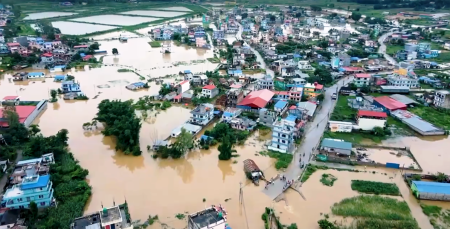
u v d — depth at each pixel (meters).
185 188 75.88
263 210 68.50
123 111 103.44
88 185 75.12
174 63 183.88
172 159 88.44
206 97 130.62
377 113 106.19
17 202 63.94
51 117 113.19
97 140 97.88
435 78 155.62
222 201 71.19
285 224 64.19
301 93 128.88
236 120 105.94
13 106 103.62
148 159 88.12
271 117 107.94
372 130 104.25
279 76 158.00
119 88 142.62
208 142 94.44
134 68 173.38
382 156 90.31
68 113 116.94
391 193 74.12
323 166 84.81
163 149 88.06
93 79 154.38
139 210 67.81
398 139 101.06
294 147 93.75
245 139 98.94
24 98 129.62
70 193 71.06
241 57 187.00
